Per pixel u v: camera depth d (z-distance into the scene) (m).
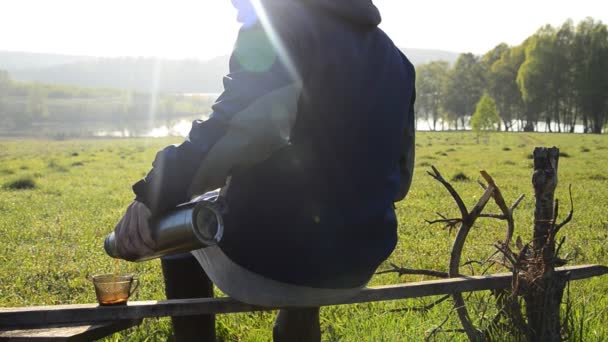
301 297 2.01
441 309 3.88
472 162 27.39
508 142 52.78
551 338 2.85
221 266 2.07
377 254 2.06
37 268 6.85
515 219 9.91
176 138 75.69
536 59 94.62
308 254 1.96
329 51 1.94
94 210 12.47
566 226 9.12
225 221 2.00
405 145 2.35
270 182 1.96
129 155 36.16
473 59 122.50
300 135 1.96
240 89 1.82
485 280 2.79
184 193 1.85
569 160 27.42
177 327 2.52
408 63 2.30
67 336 1.96
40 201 14.14
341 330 3.87
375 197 2.04
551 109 96.69
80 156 35.53
